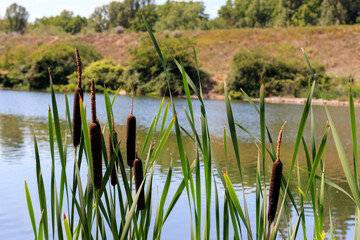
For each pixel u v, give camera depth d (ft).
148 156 5.28
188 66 110.42
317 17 225.97
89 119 32.86
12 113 59.67
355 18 218.18
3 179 21.21
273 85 103.19
